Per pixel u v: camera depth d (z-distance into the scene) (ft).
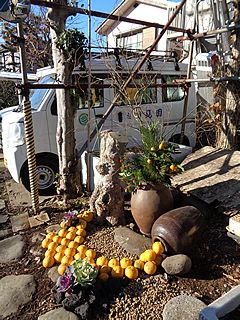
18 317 7.64
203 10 24.84
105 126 16.90
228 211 10.36
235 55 15.12
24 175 15.96
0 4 10.24
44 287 8.72
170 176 10.84
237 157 14.35
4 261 10.18
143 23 14.96
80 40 12.75
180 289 8.14
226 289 8.07
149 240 10.30
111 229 11.36
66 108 13.39
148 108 18.30
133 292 8.04
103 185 11.35
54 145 16.34
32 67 38.93
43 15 37.19
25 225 12.58
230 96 15.64
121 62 17.28
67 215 11.48
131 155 11.45
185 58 25.09
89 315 7.41
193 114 20.54
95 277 7.84
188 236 8.94
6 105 37.76
